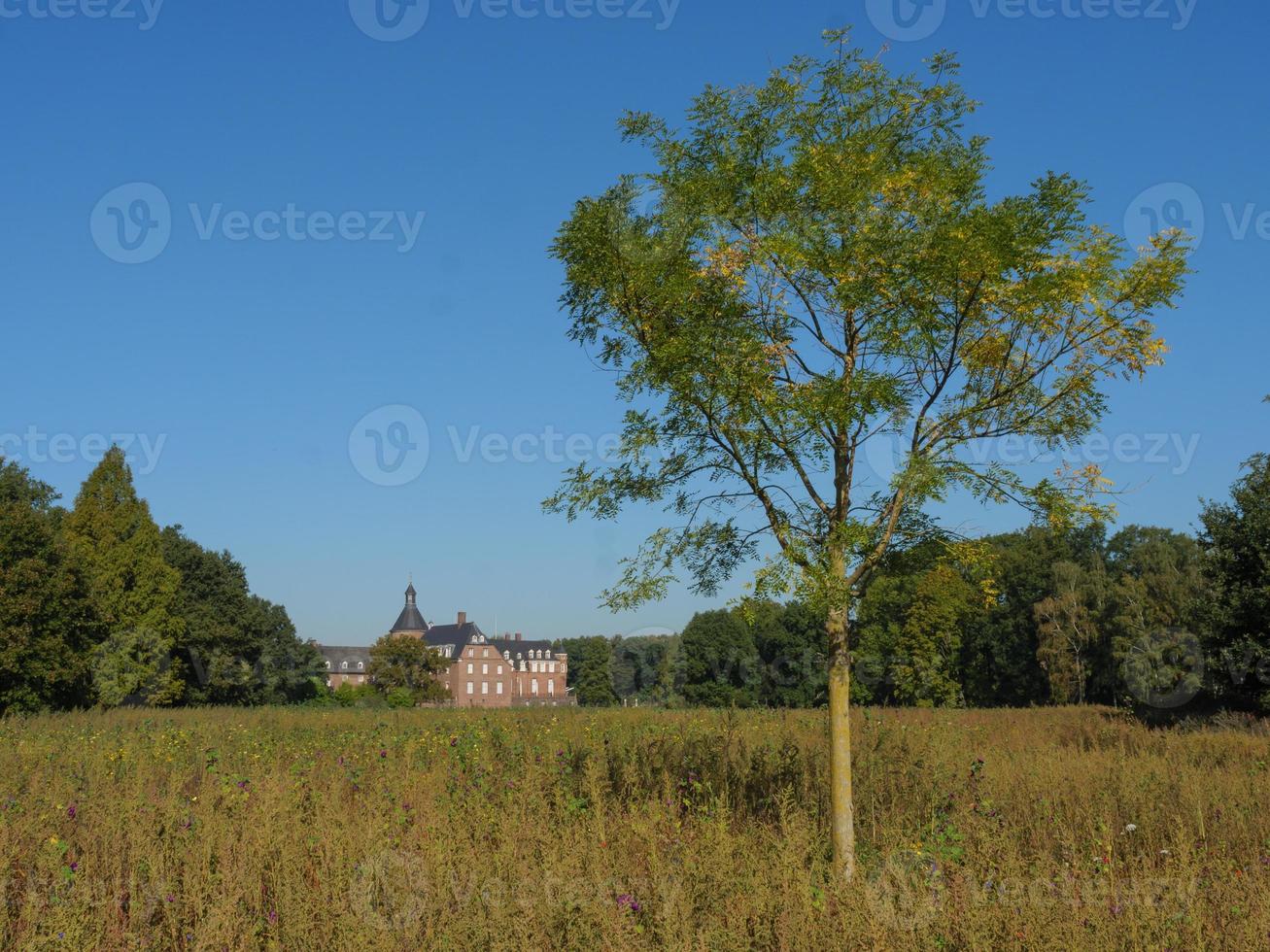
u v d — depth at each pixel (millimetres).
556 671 157000
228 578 65750
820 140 9164
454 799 10477
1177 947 6051
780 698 69062
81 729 20188
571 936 6121
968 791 11266
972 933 5965
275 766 12500
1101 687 56844
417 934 6336
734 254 8945
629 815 9117
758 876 6836
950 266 8453
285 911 6547
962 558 9305
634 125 9305
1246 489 29594
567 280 9320
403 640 102750
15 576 42000
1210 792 11219
